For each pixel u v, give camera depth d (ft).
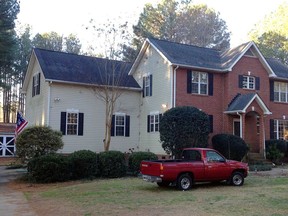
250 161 84.28
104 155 64.90
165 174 47.39
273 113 100.01
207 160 51.21
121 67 101.09
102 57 98.73
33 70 98.58
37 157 61.21
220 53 101.76
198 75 89.76
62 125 85.92
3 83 135.33
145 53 98.12
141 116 97.19
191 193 45.57
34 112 95.61
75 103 88.28
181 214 32.91
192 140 75.15
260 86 96.12
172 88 85.35
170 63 84.58
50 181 60.49
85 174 63.16
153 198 41.91
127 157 69.15
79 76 89.56
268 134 98.12
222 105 91.91
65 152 85.56
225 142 81.35
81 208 36.91
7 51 114.83
